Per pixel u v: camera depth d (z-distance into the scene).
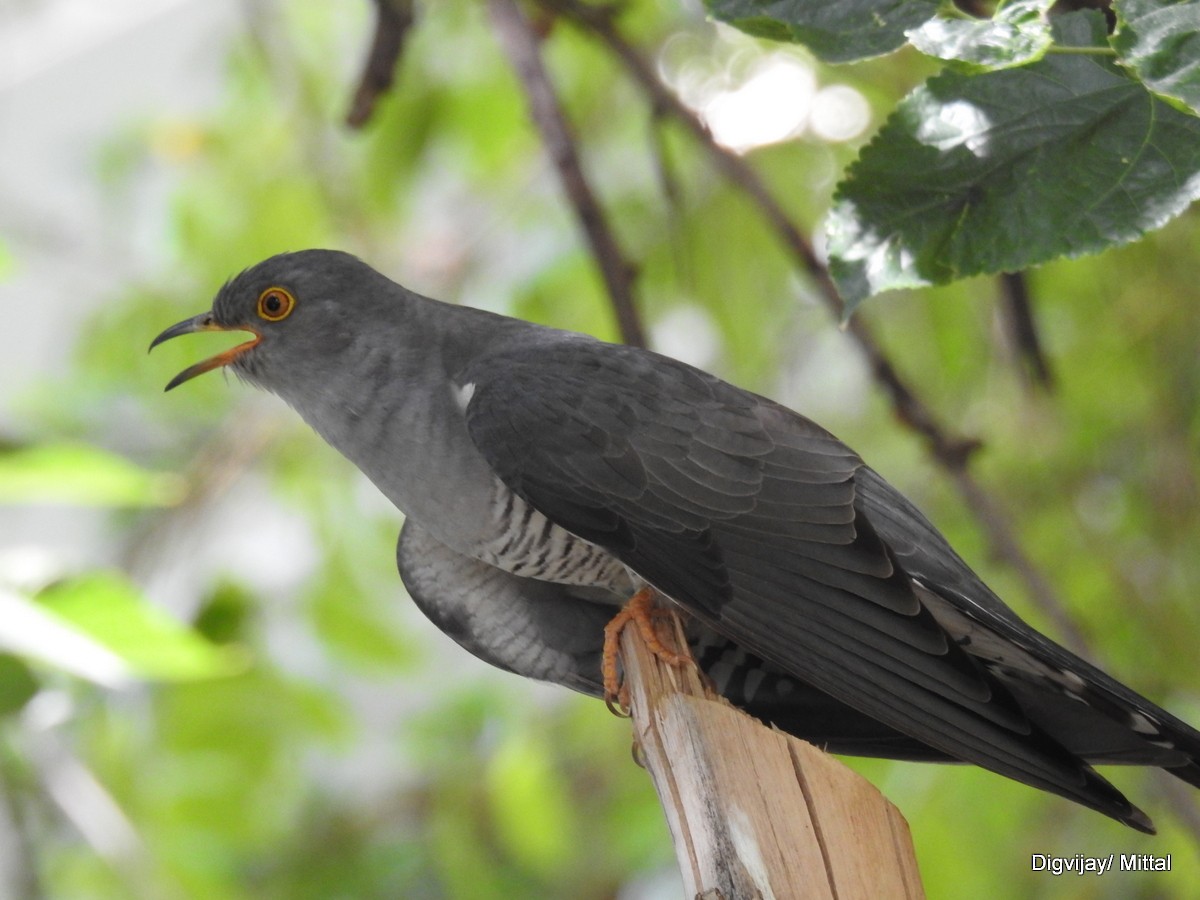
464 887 13.12
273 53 11.75
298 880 13.38
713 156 8.50
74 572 6.67
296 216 12.02
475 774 13.27
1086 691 5.84
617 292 7.67
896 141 4.68
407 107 11.45
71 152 13.55
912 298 10.58
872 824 4.42
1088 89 4.57
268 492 12.00
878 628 5.77
